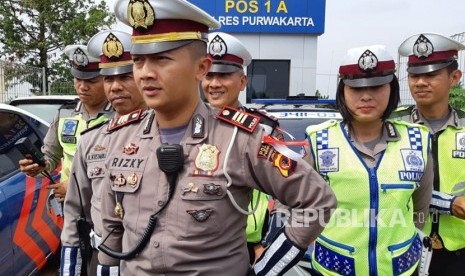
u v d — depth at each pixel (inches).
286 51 441.7
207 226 48.1
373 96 67.2
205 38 51.5
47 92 377.1
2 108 123.5
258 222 80.4
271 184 50.7
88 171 67.6
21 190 115.0
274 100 155.1
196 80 51.5
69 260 70.4
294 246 50.2
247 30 432.5
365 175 67.2
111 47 82.4
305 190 49.9
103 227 56.1
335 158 69.0
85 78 98.3
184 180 48.9
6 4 513.0
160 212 49.1
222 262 49.7
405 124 71.7
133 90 84.3
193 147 50.0
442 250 86.1
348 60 68.1
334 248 69.1
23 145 95.3
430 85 86.1
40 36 525.7
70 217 72.4
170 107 50.1
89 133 70.7
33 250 117.9
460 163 83.7
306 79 446.0
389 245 67.3
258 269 52.5
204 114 51.9
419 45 86.1
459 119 90.6
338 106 71.5
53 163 107.0
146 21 47.3
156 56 48.3
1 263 102.5
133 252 50.3
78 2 534.6
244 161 49.9
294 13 434.3
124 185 51.8
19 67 310.7
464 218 77.9
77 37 521.7
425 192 72.9
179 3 46.8
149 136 52.9
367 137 70.3
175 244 48.1
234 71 93.1
